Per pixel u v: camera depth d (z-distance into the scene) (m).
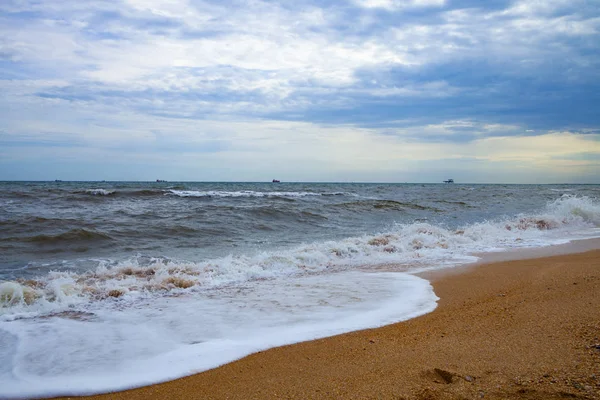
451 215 19.33
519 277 6.79
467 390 2.94
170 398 3.10
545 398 2.73
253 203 22.20
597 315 4.36
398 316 4.91
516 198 32.69
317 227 15.00
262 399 3.01
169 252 9.98
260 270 7.71
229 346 4.04
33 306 5.45
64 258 9.17
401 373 3.33
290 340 4.19
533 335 3.96
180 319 4.89
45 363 3.69
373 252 9.55
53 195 23.92
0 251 9.73
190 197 25.97
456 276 7.09
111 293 6.04
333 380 3.28
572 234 12.57
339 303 5.50
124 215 15.80
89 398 3.13
